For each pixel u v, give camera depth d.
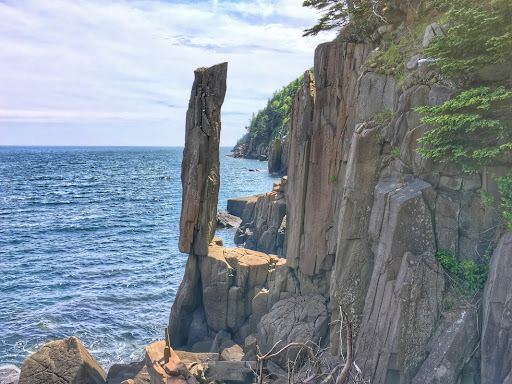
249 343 22.53
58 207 91.62
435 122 14.58
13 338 30.64
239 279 26.47
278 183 50.97
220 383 19.52
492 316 13.02
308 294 23.97
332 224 22.84
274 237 43.59
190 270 27.64
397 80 19.12
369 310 15.91
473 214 15.20
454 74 15.38
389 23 22.08
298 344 8.06
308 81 25.70
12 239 60.47
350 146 20.48
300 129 25.36
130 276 44.53
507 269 12.98
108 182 147.00
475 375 13.67
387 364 14.58
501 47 13.47
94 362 21.27
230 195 100.94
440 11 19.00
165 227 71.25
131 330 32.16
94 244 58.50
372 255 18.16
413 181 16.30
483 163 14.72
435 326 14.52
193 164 27.23
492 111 14.27
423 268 14.66
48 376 19.38
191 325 27.50
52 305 36.69
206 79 27.59
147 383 19.03
